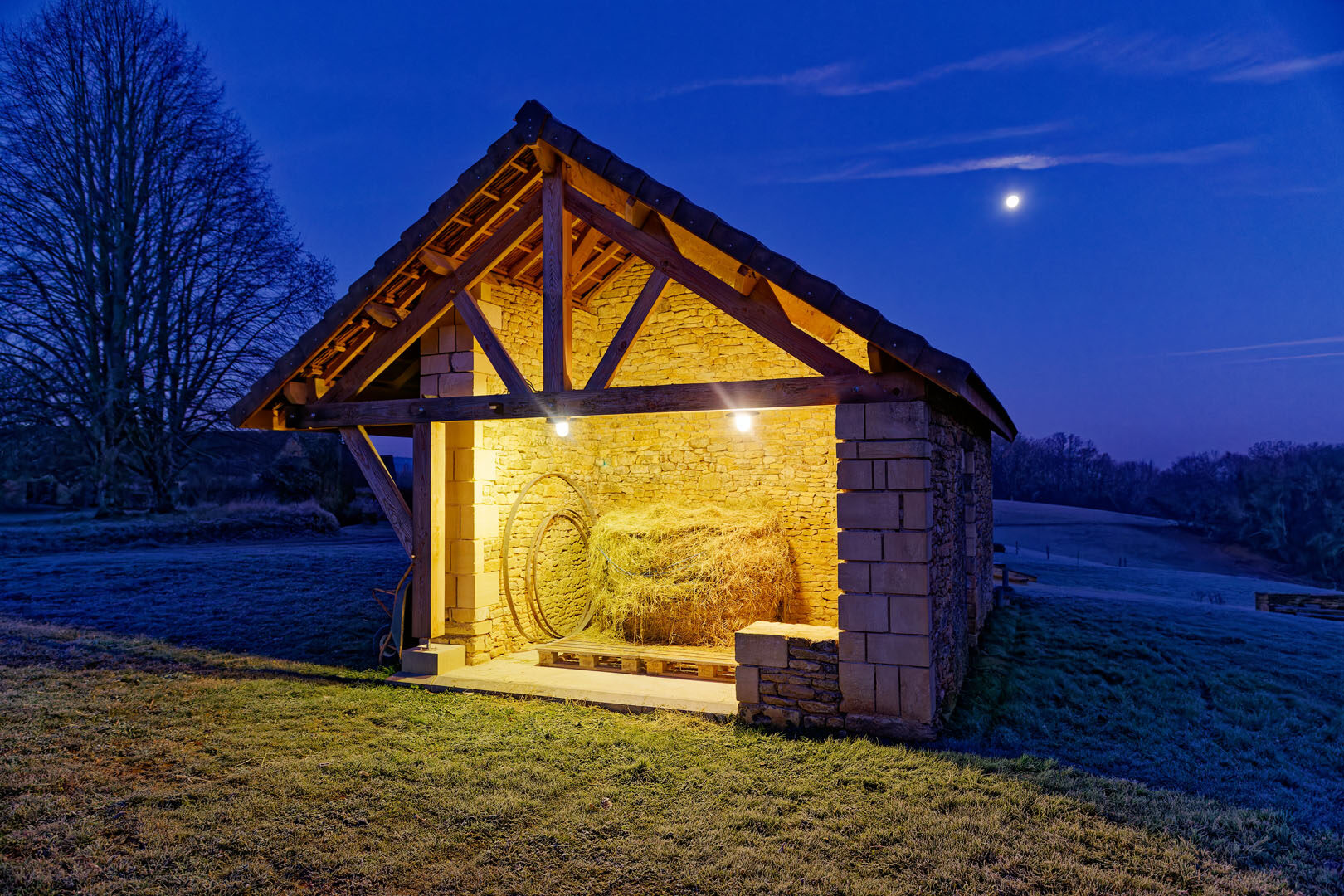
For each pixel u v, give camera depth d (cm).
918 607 528
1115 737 554
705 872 353
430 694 643
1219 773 479
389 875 352
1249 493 4894
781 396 568
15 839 375
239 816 407
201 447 2100
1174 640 909
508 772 468
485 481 759
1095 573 2339
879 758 487
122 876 347
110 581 1111
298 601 1020
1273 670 755
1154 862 356
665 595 757
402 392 891
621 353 621
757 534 810
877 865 358
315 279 2084
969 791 436
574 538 915
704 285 598
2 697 591
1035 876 345
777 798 432
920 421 534
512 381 666
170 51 1931
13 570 1182
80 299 1792
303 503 2133
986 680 703
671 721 568
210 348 1925
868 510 545
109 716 562
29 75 1766
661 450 951
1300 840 379
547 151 640
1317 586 4172
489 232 724
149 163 1894
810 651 556
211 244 1909
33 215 1736
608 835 391
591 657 722
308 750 505
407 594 743
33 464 1936
